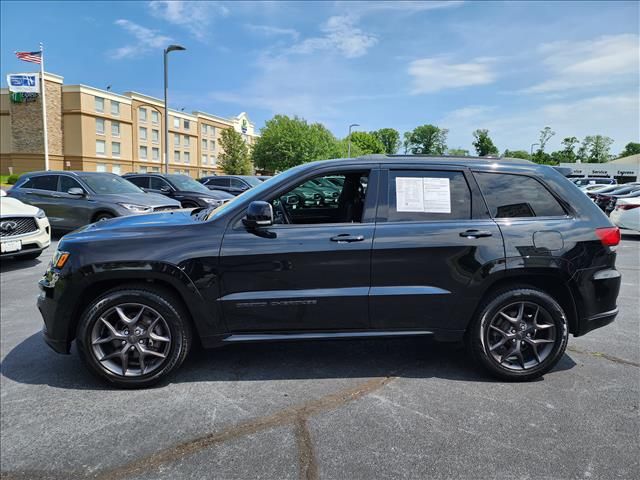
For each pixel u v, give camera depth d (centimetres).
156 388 325
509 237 328
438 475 230
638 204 1191
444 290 328
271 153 6769
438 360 375
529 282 342
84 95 4981
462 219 333
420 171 342
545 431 269
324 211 423
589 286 333
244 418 284
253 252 319
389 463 239
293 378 341
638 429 271
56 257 326
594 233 337
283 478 229
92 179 1008
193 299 317
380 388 325
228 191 1850
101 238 322
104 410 294
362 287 326
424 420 281
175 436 265
